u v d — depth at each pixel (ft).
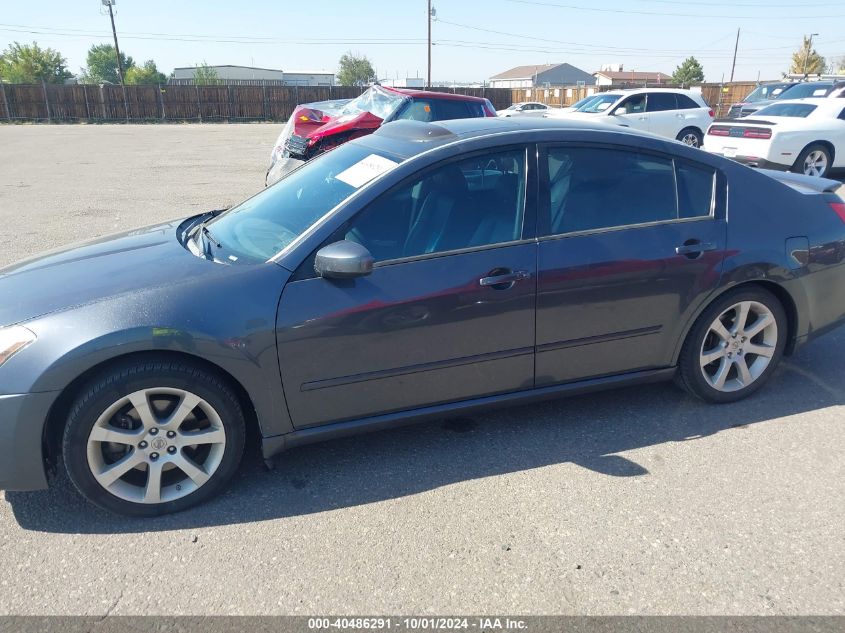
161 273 9.49
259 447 10.95
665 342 11.58
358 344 9.57
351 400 9.86
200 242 10.94
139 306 8.73
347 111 35.58
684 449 10.92
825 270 12.32
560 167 10.82
